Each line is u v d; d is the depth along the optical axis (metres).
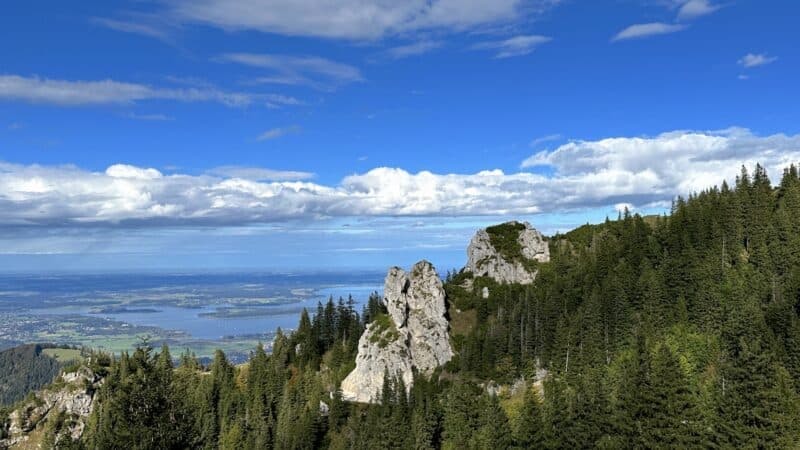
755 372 80.81
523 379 133.00
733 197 149.00
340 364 181.25
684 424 81.75
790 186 147.12
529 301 157.00
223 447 149.75
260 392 169.62
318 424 144.88
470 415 117.31
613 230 188.38
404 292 174.38
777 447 75.75
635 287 129.75
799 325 94.38
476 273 195.00
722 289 118.50
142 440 48.38
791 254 120.31
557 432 90.25
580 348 121.19
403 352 162.38
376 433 126.50
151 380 51.25
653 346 110.75
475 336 155.62
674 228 151.50
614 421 86.25
